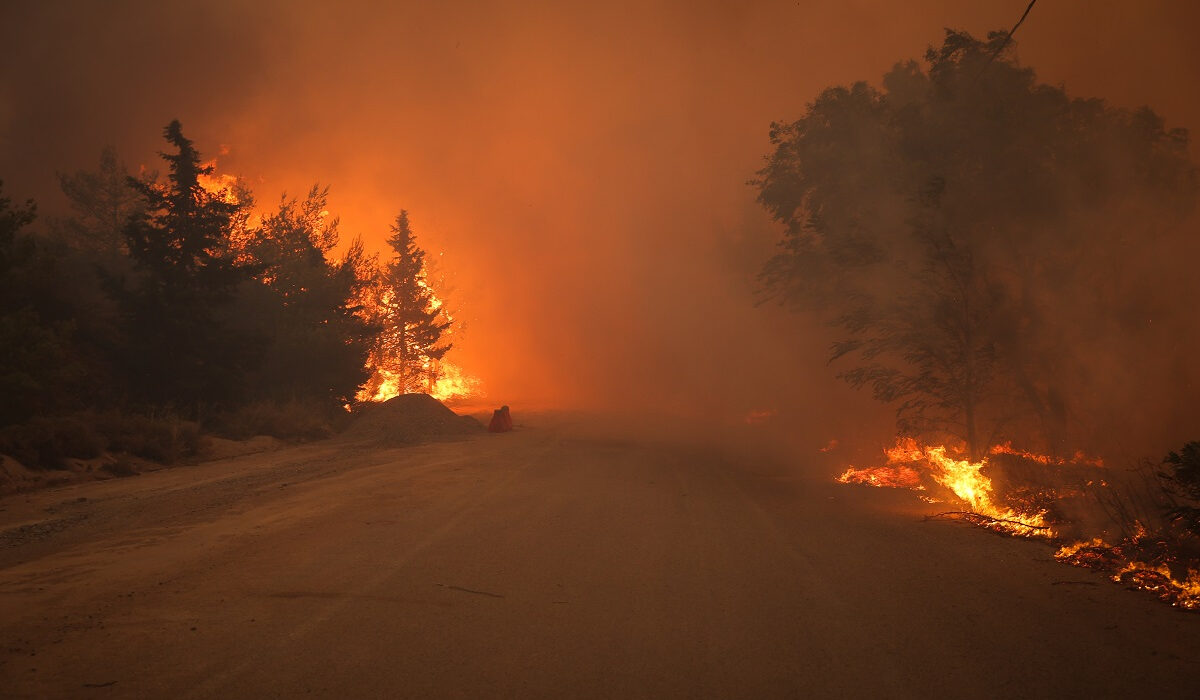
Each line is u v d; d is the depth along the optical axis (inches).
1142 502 382.9
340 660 194.2
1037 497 421.1
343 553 316.8
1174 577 279.6
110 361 895.1
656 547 339.3
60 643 205.6
